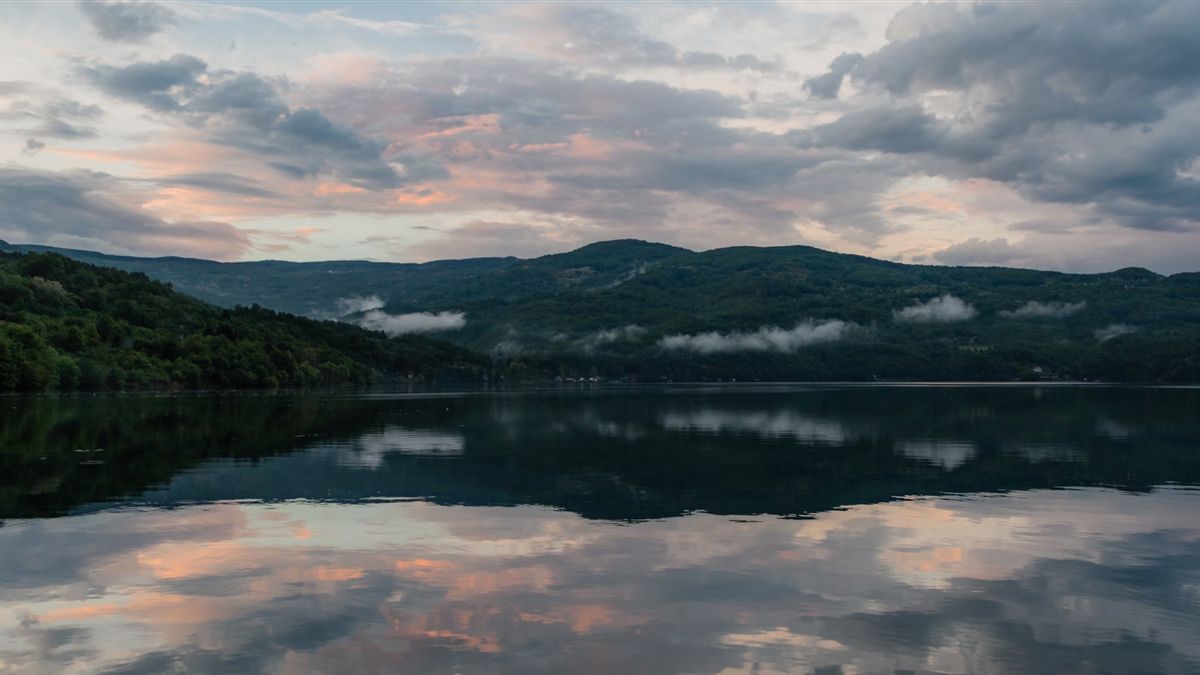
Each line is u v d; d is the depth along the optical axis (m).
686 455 49.03
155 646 16.81
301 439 56.78
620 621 18.44
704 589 20.83
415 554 24.00
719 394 171.50
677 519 29.25
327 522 28.31
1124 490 36.25
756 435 63.38
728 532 27.14
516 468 42.59
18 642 17.02
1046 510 31.39
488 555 23.92
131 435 58.00
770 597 20.23
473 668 15.78
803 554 24.34
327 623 18.16
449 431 65.06
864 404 118.94
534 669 15.76
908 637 17.73
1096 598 20.50
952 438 60.78
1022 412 96.06
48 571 21.98
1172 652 17.09
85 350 154.00
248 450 49.81
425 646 16.86
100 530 26.81
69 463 42.88
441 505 31.72
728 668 15.95
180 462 43.75
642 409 103.81
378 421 75.94
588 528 27.64
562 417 85.44
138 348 169.62
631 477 39.62
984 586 21.39
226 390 170.12
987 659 16.64
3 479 37.41
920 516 30.06
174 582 21.11
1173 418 84.06
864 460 46.88
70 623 18.11
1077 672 16.11
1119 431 67.31
